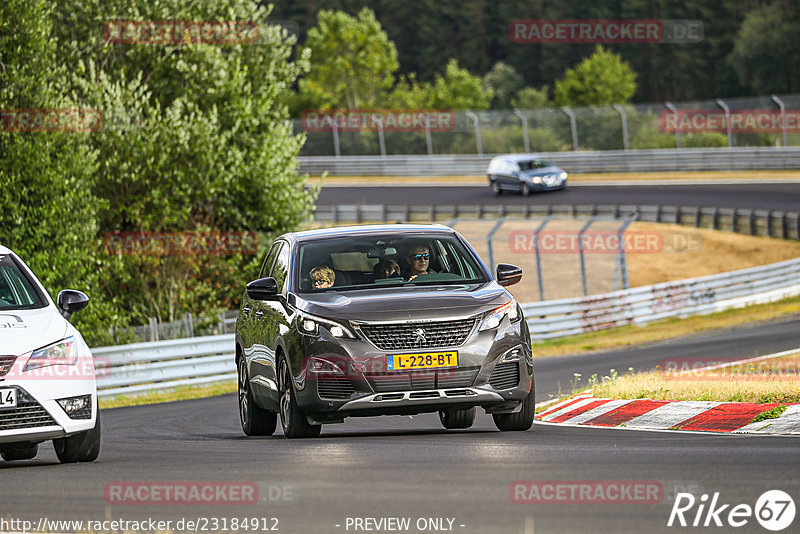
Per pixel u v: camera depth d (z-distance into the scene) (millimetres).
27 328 30391
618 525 18906
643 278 140625
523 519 19391
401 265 36375
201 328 105812
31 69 90938
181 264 106625
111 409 65438
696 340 90688
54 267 88125
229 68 110062
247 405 40375
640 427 35688
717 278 118062
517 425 35562
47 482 26438
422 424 44750
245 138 111250
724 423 34031
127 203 103062
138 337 87938
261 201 111938
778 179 185000
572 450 27984
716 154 195875
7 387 29203
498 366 33594
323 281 35875
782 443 28703
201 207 111062
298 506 21203
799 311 108500
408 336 33094
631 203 173625
